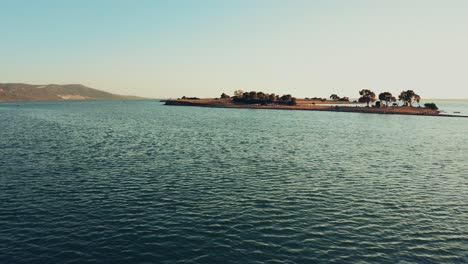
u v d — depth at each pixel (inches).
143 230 946.7
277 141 2994.6
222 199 1238.9
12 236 895.7
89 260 777.6
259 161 2010.3
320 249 848.3
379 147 2719.0
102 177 1544.0
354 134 3713.1
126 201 1198.3
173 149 2447.1
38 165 1787.6
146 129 4018.2
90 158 2026.3
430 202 1245.7
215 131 3826.3
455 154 2395.4
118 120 5580.7
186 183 1460.4
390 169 1834.4
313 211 1125.1
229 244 866.8
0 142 2657.5
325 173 1707.7
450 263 788.6
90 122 5083.7
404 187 1456.7
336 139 3223.4
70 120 5482.3
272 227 981.8
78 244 856.9
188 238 900.0
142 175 1596.9
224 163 1929.1
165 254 810.2
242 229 963.3
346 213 1112.2
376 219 1061.8
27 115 6855.3
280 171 1738.4
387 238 921.5
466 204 1226.6
